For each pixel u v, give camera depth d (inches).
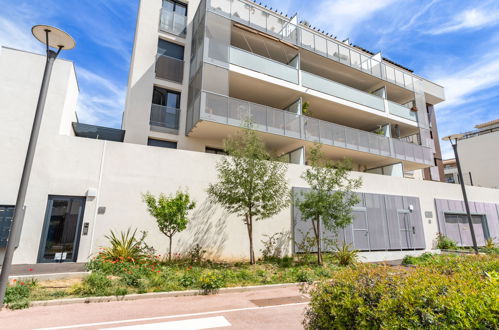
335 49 703.1
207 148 595.5
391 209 604.4
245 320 198.8
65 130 400.8
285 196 458.6
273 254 457.7
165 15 611.5
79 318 192.2
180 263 367.2
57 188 353.4
